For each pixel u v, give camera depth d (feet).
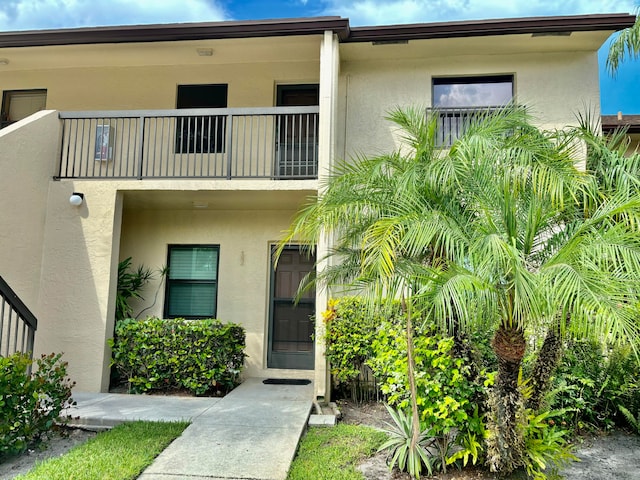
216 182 23.70
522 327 12.64
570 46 26.40
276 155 28.25
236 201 26.16
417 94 27.66
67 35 25.43
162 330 23.03
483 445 13.87
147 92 29.55
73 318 23.27
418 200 13.96
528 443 13.62
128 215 28.86
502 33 24.85
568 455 13.79
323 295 22.20
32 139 23.16
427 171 13.88
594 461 16.14
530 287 10.61
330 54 24.03
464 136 14.34
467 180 13.85
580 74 26.78
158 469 13.73
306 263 28.12
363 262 12.71
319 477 13.48
